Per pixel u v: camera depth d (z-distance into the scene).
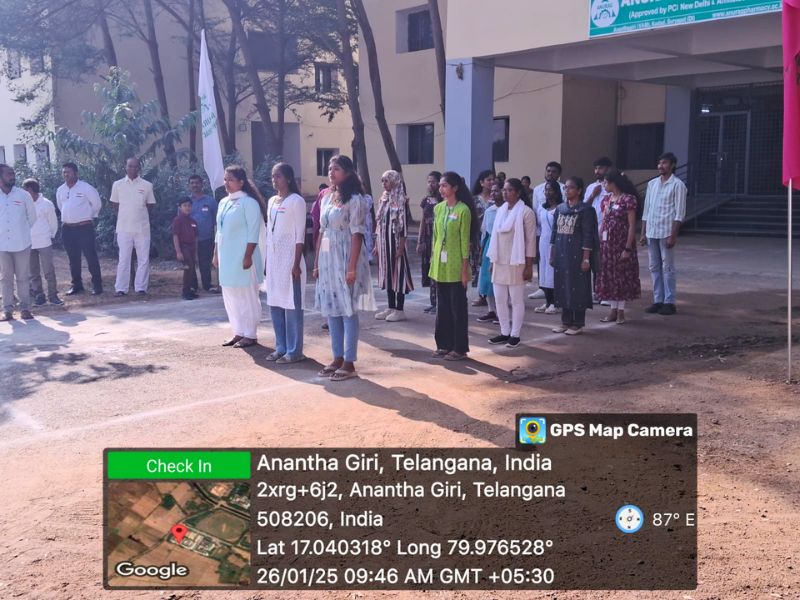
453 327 7.97
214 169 16.12
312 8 26.41
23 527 4.29
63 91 27.47
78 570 3.81
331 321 7.36
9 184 10.48
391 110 28.05
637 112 25.31
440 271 7.84
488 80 16.84
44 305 11.77
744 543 3.96
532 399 6.51
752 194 23.56
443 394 6.73
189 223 12.23
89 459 5.31
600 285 9.71
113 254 17.92
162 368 7.80
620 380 7.07
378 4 27.89
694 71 20.17
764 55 18.61
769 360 7.72
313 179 36.19
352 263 7.05
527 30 15.30
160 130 18.23
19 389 7.07
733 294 11.94
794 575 3.65
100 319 10.60
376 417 6.10
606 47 17.44
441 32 19.95
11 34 23.78
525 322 9.98
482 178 10.87
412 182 27.94
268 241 7.86
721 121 24.05
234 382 7.25
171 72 30.17
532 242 8.30
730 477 4.80
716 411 6.08
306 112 35.41
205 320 10.44
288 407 6.43
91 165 17.56
